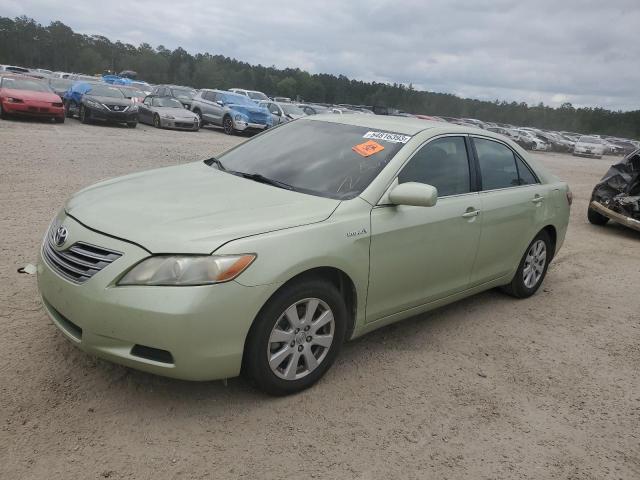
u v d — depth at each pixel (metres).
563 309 5.57
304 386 3.47
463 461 3.01
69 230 3.25
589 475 3.02
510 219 4.98
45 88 18.91
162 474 2.67
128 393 3.27
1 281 4.61
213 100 24.59
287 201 3.58
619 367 4.36
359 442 3.07
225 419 3.13
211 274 2.91
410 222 3.91
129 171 10.47
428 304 4.38
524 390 3.84
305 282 3.30
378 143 4.20
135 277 2.91
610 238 9.48
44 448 2.74
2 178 8.66
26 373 3.34
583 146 38.69
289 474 2.76
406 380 3.79
